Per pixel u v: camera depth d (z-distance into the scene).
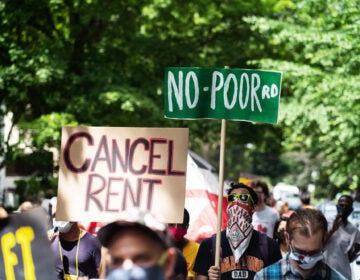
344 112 16.34
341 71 16.14
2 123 22.34
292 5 18.98
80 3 21.02
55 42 20.16
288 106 17.83
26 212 5.43
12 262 5.41
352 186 18.05
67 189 7.32
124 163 7.26
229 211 7.29
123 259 3.32
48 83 20.83
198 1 22.67
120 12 21.89
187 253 7.81
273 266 5.32
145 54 22.95
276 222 12.18
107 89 20.84
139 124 21.78
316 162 52.47
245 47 24.14
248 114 7.64
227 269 7.20
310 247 5.03
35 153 20.16
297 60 19.84
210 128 24.41
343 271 10.69
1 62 20.81
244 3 23.30
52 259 5.39
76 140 7.36
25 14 20.86
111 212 7.23
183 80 7.75
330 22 16.95
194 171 11.89
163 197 7.17
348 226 10.81
